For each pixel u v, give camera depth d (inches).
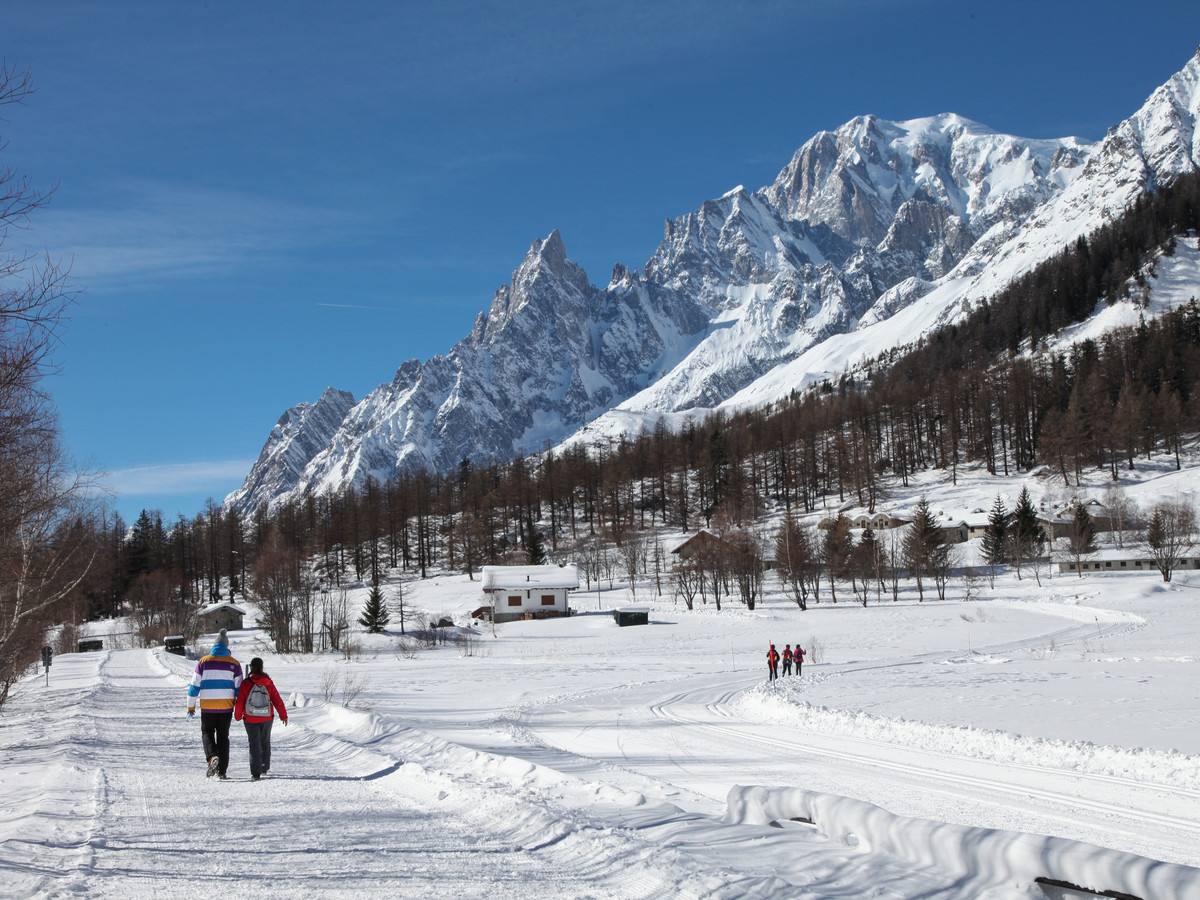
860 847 340.2
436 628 3666.3
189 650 3243.1
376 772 554.9
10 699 1406.3
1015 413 6796.3
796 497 6609.3
